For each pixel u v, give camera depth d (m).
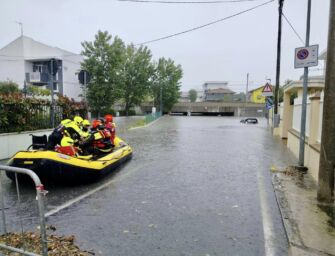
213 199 5.84
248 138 17.14
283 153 11.55
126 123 29.58
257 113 63.25
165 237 4.18
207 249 3.85
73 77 40.84
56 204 5.56
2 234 4.17
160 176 7.75
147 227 4.51
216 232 4.35
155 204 5.55
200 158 10.43
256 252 3.79
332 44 5.50
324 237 4.18
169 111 63.69
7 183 6.98
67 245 3.86
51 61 11.40
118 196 6.04
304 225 4.55
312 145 7.64
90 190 6.46
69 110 12.73
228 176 7.76
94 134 8.40
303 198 5.81
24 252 3.45
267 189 6.55
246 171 8.35
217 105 63.94
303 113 8.11
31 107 10.70
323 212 5.08
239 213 5.11
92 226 4.55
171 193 6.24
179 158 10.41
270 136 18.34
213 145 13.93
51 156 6.49
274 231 4.41
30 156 6.49
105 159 7.83
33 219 4.82
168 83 60.19
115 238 4.14
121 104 53.25
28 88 23.62
